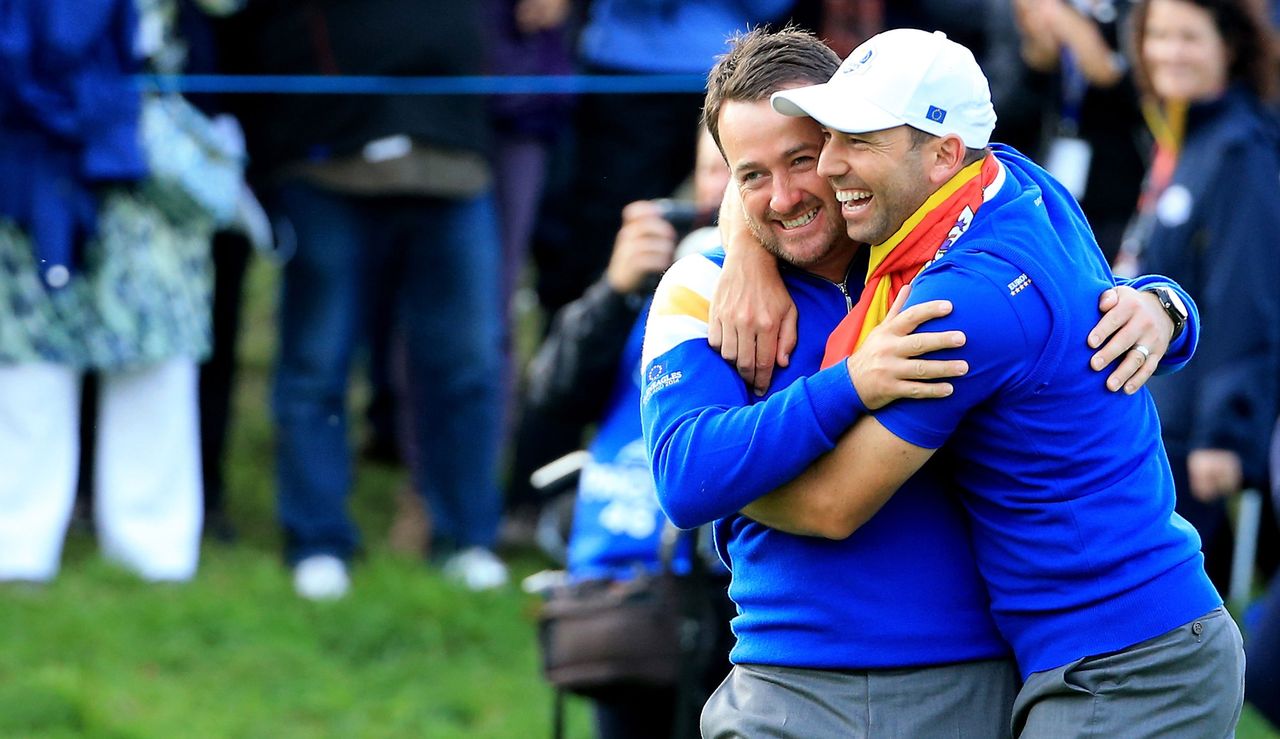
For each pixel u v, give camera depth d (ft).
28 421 72.59
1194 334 36.47
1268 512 84.48
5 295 71.82
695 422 34.32
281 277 78.54
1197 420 63.57
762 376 35.14
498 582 79.41
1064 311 33.12
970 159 33.96
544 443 85.46
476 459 80.48
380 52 75.82
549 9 89.40
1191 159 63.98
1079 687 33.53
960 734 34.42
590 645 48.65
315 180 77.05
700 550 46.88
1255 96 64.23
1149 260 64.80
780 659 35.32
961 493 34.73
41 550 73.51
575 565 50.19
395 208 78.43
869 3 87.86
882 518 34.68
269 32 76.18
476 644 74.18
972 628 34.73
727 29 90.58
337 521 78.07
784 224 34.42
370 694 69.46
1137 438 34.14
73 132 69.72
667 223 50.06
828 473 33.53
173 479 76.54
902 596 34.60
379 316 93.56
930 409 32.71
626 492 49.65
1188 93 63.87
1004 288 32.73
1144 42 64.69
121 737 62.44
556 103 90.84
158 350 74.13
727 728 35.83
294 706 67.46
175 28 74.64
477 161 78.74
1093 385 33.53
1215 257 63.26
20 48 68.39
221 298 82.99
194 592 74.79
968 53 33.53
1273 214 63.16
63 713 62.85
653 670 48.14
